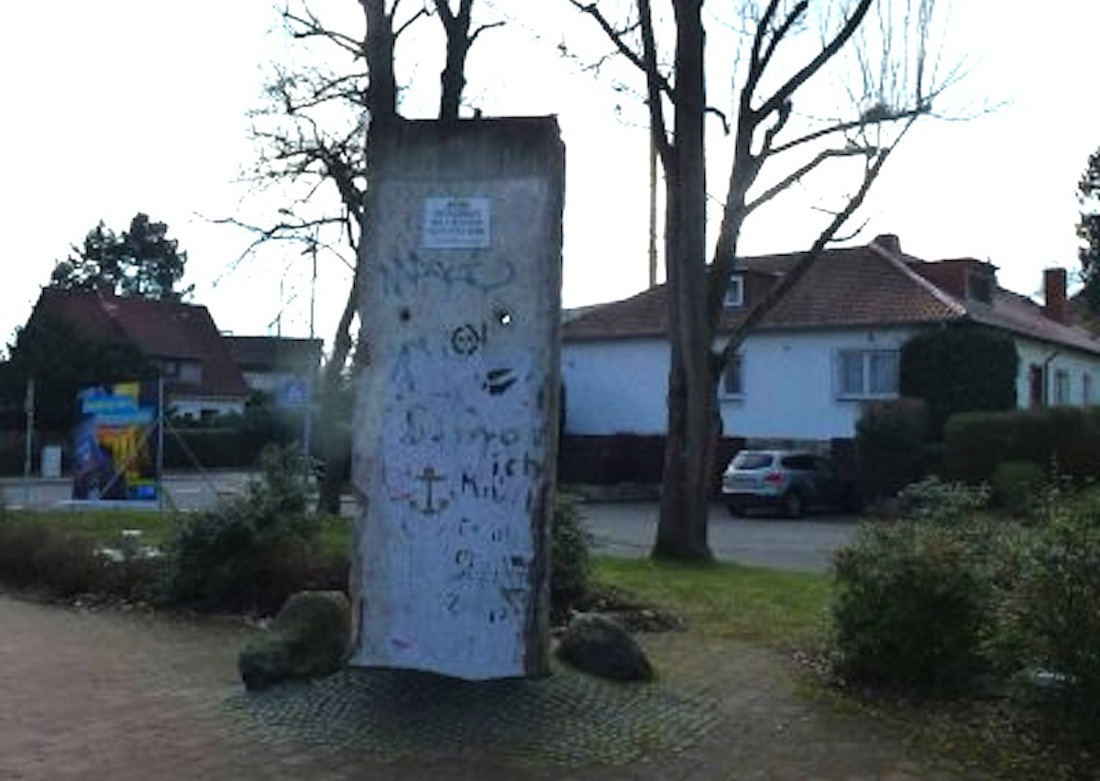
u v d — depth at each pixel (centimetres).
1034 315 4772
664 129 1817
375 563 776
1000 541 813
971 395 3559
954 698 800
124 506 2264
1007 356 3616
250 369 9350
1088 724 679
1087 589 683
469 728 707
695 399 1766
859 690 824
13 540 1325
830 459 3562
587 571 1142
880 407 3438
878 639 816
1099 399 4941
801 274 1888
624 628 920
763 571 1608
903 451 3391
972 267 4138
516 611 757
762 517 3384
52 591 1252
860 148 1831
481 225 770
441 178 778
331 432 2516
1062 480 1152
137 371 5403
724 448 3941
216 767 653
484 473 764
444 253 774
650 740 705
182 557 1163
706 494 1770
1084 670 678
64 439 5153
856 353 3862
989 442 3206
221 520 1152
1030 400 4084
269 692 779
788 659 926
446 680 759
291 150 2453
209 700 786
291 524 1172
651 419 4291
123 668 898
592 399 4412
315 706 743
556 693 754
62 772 643
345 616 816
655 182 3938
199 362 7700
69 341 5331
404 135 784
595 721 726
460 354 770
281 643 800
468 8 2208
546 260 763
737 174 1841
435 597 765
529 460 759
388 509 776
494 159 772
